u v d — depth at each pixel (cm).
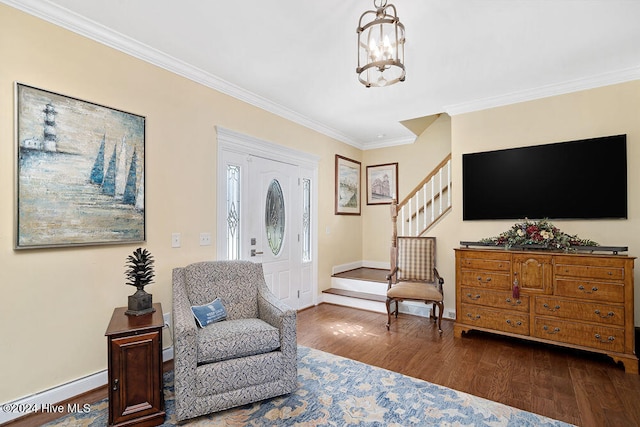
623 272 264
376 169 590
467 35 243
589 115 320
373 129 503
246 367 207
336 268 522
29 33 204
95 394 227
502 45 257
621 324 264
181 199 292
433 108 406
